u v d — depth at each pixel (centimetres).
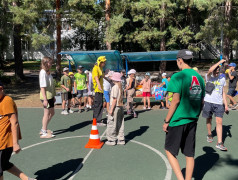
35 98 1401
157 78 2088
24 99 1370
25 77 2394
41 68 608
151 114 930
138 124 775
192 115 334
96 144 565
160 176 414
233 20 1903
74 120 841
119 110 564
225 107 534
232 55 3578
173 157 342
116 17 1762
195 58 3912
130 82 899
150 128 723
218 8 1825
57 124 789
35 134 678
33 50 4116
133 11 1950
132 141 604
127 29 2684
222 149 523
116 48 2817
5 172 447
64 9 1784
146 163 469
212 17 1823
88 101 1089
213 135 640
